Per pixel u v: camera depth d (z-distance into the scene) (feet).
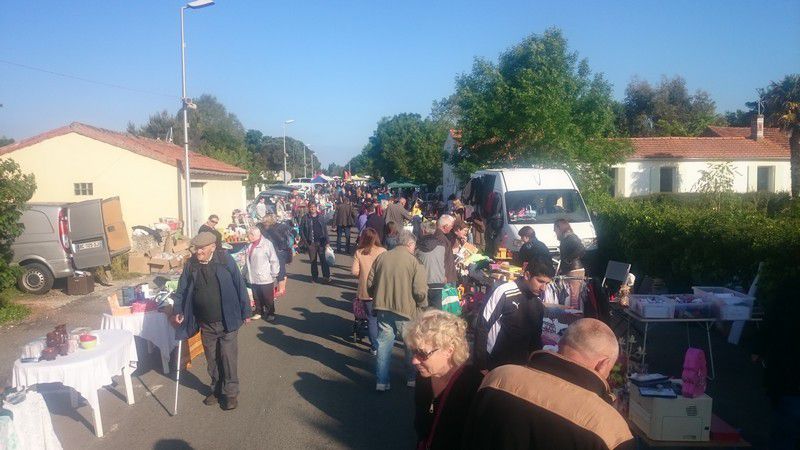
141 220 66.33
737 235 30.48
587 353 8.28
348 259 61.16
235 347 20.79
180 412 20.56
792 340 15.12
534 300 14.88
